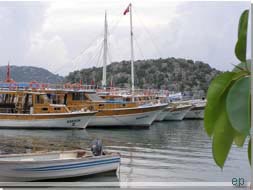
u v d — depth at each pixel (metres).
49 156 21.45
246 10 1.61
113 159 21.44
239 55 1.64
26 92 50.28
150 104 56.34
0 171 18.27
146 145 36.62
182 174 22.19
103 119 53.66
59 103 54.31
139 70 149.25
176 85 136.50
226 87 1.63
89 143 37.22
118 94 61.56
